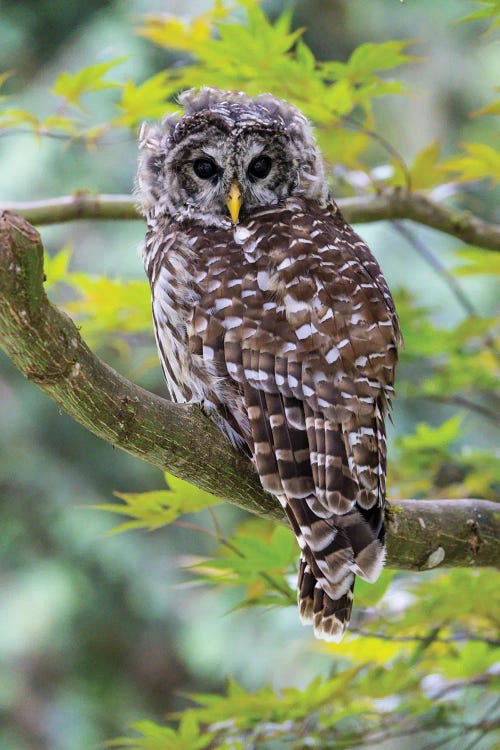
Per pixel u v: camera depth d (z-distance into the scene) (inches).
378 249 848.3
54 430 874.1
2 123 388.2
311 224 310.7
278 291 290.4
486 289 828.0
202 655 852.0
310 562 272.7
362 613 369.4
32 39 861.2
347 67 362.0
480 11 292.7
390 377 292.0
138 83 781.3
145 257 349.1
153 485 887.7
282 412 280.2
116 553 864.9
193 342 296.0
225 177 326.3
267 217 316.2
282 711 337.4
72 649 893.8
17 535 852.0
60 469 871.1
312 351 282.7
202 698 334.3
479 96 986.1
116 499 879.1
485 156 373.1
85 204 409.7
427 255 438.3
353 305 290.2
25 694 892.0
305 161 342.0
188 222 331.6
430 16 984.3
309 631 773.9
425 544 303.3
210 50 369.1
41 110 808.3
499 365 453.7
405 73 996.6
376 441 281.6
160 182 345.4
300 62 373.1
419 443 411.2
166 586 876.0
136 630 889.5
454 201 519.5
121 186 839.7
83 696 902.4
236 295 293.7
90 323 446.0
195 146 331.0
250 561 305.7
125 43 802.2
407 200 406.9
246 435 289.6
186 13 807.7
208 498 299.1
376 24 975.0
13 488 850.1
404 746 599.2
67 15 859.4
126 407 260.7
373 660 367.6
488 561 311.9
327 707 351.6
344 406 279.0
